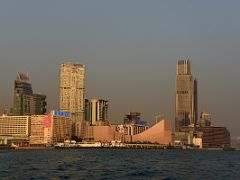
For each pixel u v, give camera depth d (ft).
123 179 386.32
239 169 554.87
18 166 567.59
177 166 616.39
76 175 423.23
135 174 444.55
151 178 401.08
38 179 378.32
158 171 497.05
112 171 484.33
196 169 549.54
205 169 550.77
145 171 491.72
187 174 458.09
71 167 551.59
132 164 652.07
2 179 377.91
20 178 387.34
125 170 504.02
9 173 443.73
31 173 444.14
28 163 649.61
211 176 434.30
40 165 593.83
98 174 438.40
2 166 566.36
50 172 458.91
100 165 609.01
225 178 412.36
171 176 427.74
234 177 424.05
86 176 412.98
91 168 534.78
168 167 586.04
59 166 570.05
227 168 577.43
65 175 421.59
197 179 400.47
